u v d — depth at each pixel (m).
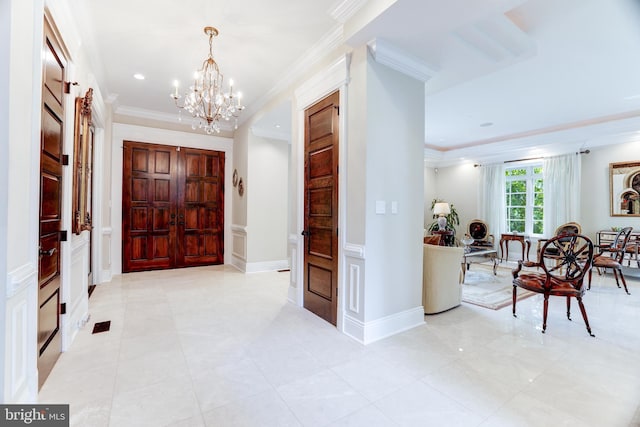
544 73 3.50
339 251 2.73
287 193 5.53
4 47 1.25
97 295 3.69
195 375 1.95
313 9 2.45
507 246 6.49
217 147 5.71
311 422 1.53
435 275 3.14
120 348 2.31
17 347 1.40
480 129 5.79
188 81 3.85
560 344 2.45
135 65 3.44
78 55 2.60
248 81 3.84
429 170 8.09
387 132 2.60
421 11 2.06
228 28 2.72
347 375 1.97
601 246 4.82
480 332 2.70
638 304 3.51
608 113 4.84
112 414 1.56
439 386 1.85
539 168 6.50
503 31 2.46
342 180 2.68
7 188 1.27
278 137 5.36
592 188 5.69
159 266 5.21
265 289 4.08
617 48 2.99
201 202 5.58
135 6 2.42
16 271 1.36
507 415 1.59
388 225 2.62
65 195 2.24
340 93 2.71
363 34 2.35
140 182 5.04
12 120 1.31
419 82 2.86
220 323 2.85
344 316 2.67
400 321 2.71
